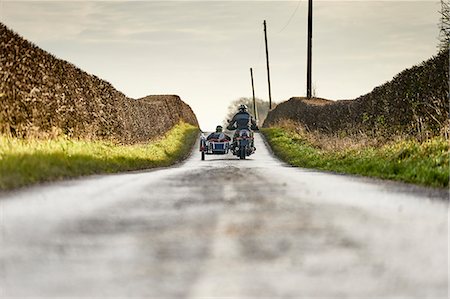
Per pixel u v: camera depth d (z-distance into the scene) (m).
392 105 37.69
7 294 6.00
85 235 8.92
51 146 25.98
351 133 42.62
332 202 12.40
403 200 12.76
